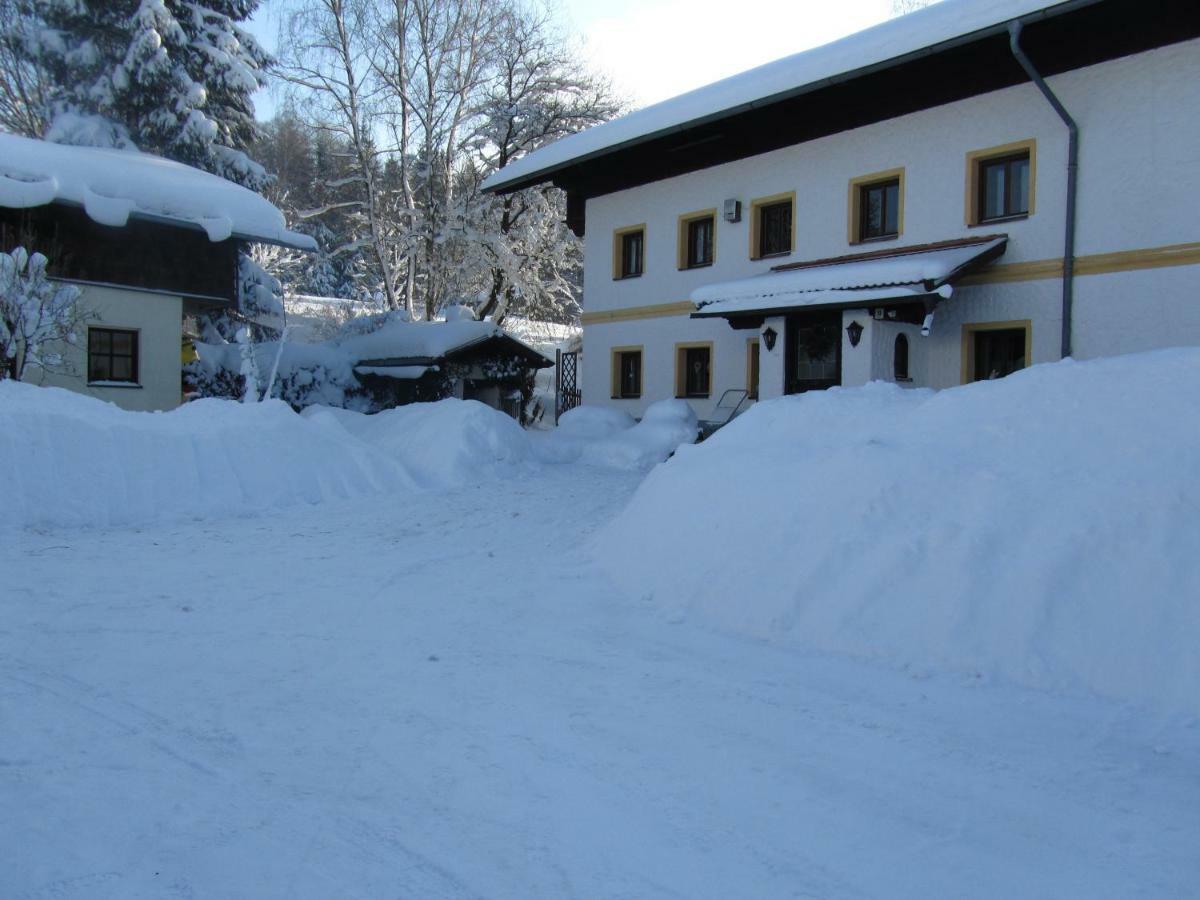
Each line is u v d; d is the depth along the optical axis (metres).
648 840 3.27
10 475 10.17
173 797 3.59
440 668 5.30
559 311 37.91
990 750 4.05
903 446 6.78
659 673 5.17
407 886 2.96
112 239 18.25
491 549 9.05
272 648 5.71
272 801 3.57
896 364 15.10
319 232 43.19
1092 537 5.25
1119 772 3.81
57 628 6.14
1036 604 5.09
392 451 14.67
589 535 9.54
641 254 21.30
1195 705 4.39
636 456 16.19
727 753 4.04
